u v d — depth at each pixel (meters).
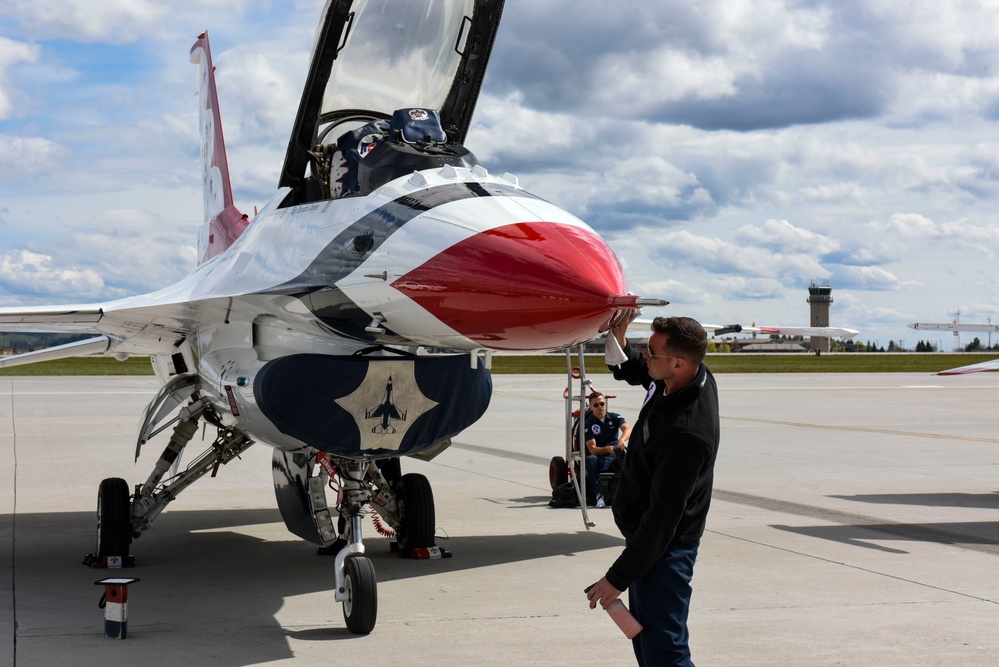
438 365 6.61
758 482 12.78
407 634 5.84
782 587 7.00
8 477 13.05
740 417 24.06
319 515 7.14
